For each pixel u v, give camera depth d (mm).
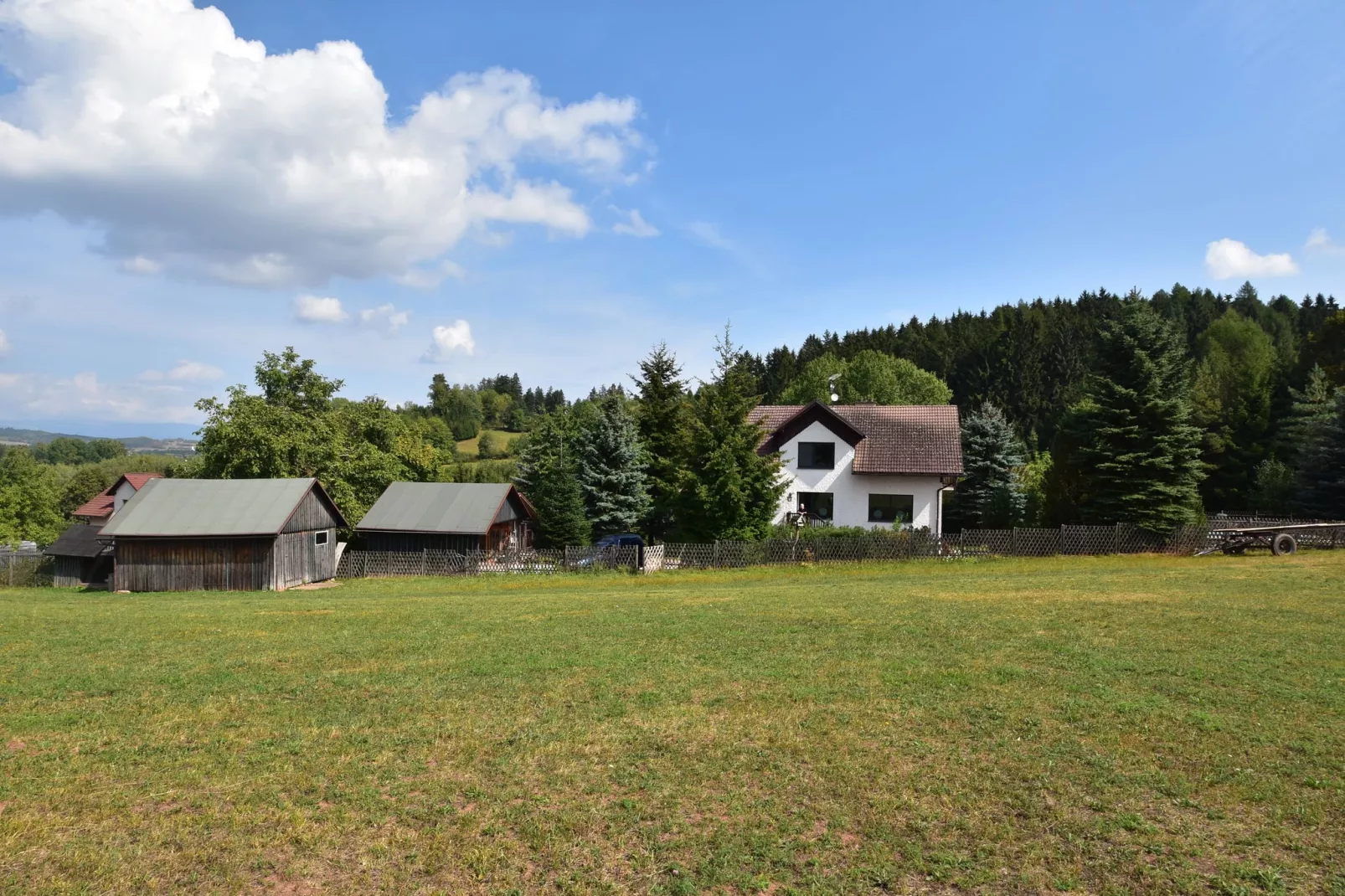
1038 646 13289
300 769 8734
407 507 38094
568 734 9594
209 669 13438
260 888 6367
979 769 8195
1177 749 8492
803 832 7031
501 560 33312
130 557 32438
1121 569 25703
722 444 32906
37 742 9750
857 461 40594
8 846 7043
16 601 28125
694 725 9766
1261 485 41906
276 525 31906
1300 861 6285
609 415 44531
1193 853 6445
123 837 7188
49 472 85875
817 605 18797
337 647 15109
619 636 15367
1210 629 14172
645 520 44438
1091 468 35344
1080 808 7301
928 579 24922
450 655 14109
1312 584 19562
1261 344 75438
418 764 8781
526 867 6590
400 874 6520
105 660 14383
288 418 45656
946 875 6270
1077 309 108125
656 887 6223
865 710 10141
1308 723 9133
